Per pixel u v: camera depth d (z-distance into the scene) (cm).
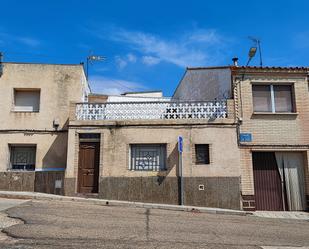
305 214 1282
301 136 1377
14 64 1606
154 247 655
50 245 629
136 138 1368
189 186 1324
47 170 1469
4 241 645
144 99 2378
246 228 922
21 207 1014
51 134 1555
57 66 1620
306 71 1414
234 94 1402
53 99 1587
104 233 747
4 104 1566
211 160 1342
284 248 711
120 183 1336
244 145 1357
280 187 1363
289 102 1423
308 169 1352
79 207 1096
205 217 1081
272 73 1416
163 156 1377
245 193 1323
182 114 1395
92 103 1411
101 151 1362
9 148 1552
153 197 1322
